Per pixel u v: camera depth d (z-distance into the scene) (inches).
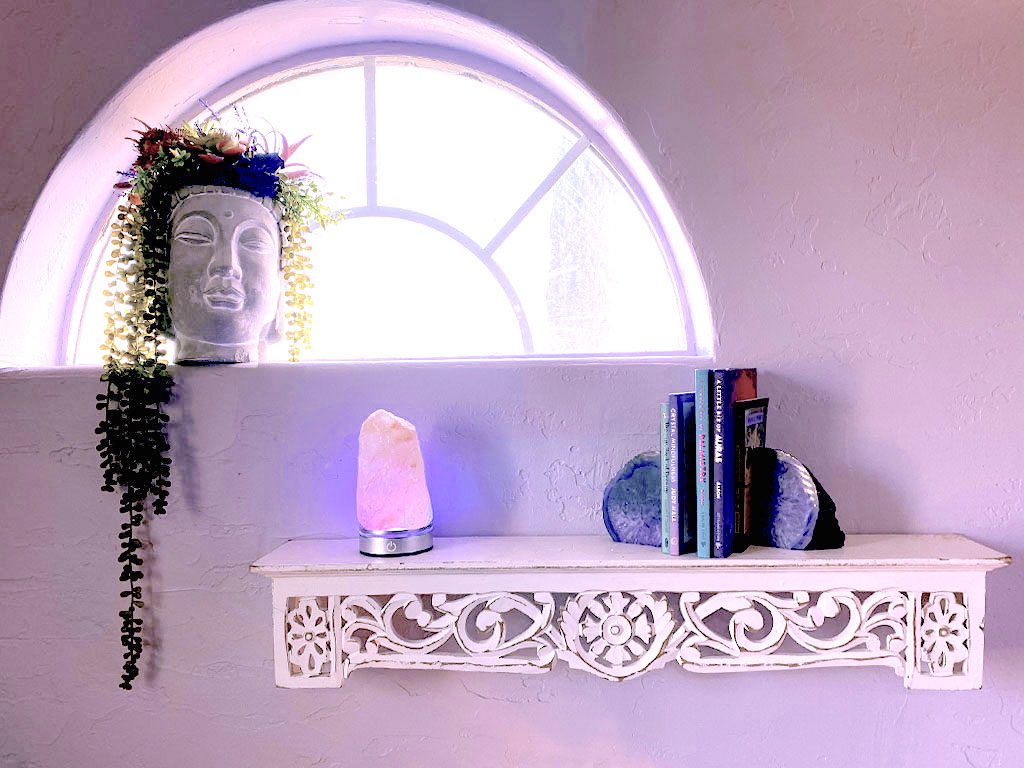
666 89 46.8
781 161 46.6
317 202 51.4
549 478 48.0
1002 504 46.6
